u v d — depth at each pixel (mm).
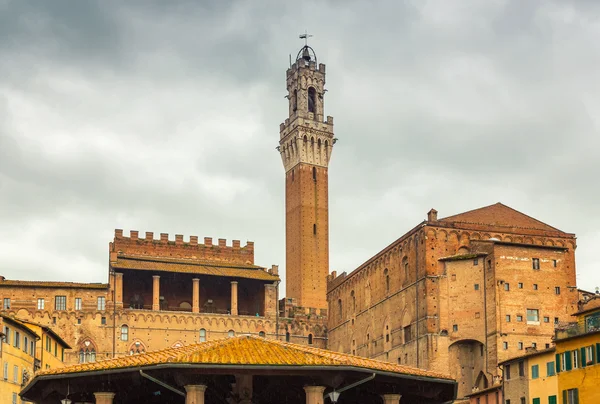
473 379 131375
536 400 106375
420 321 134875
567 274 138625
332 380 43562
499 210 142625
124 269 160000
